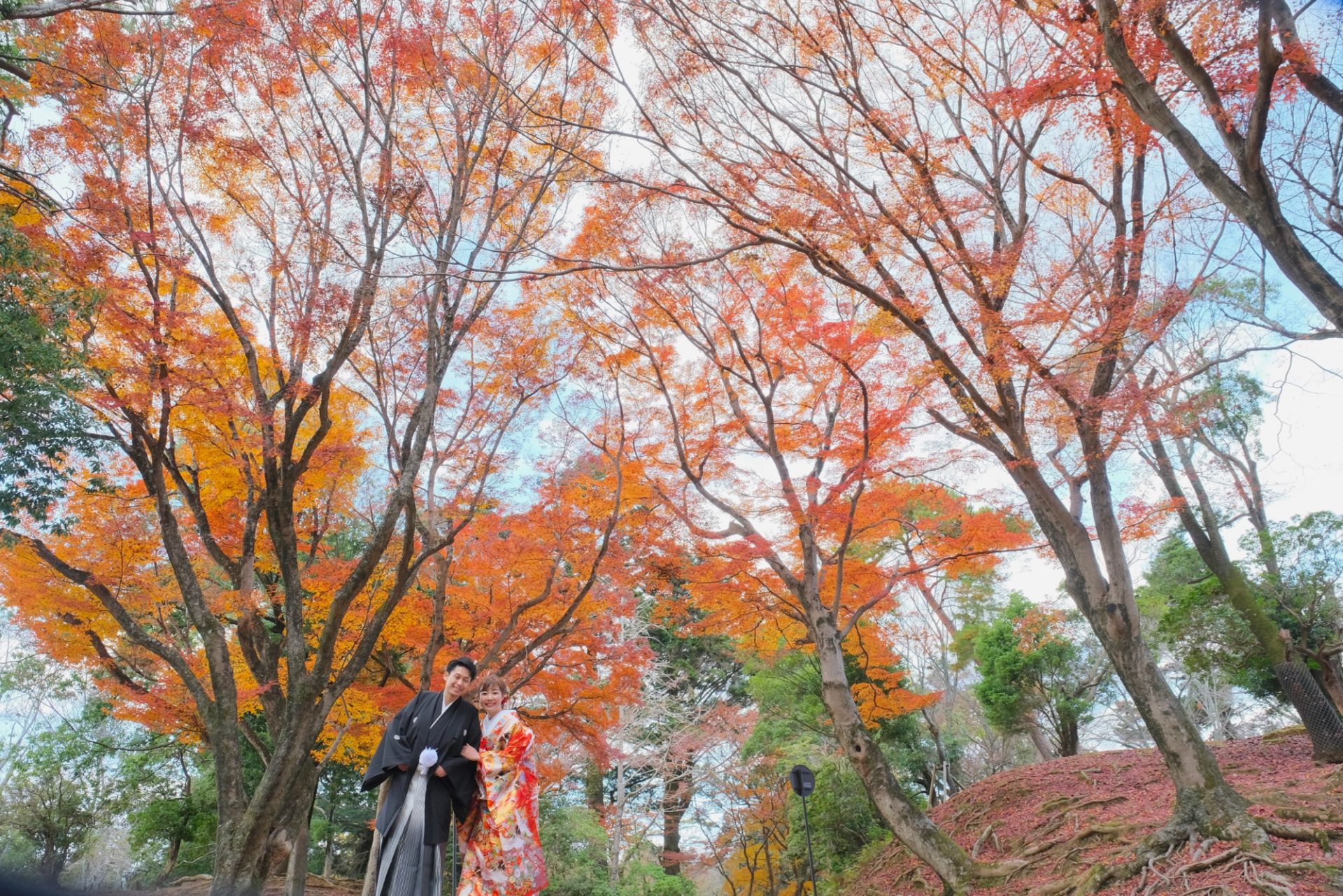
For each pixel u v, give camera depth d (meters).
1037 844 11.08
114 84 10.38
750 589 14.14
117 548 11.94
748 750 22.62
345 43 10.85
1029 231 10.80
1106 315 9.48
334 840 25.67
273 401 10.85
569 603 13.55
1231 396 15.10
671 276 12.59
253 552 12.09
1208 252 10.22
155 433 11.39
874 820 18.47
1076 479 10.76
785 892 21.75
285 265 10.88
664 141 9.05
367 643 10.40
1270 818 8.73
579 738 14.05
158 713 13.11
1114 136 9.14
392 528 10.45
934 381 11.57
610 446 14.31
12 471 8.52
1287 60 6.59
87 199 9.78
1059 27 8.44
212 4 9.97
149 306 10.30
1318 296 6.59
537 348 13.15
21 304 8.26
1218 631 14.52
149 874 21.75
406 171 11.37
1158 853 8.91
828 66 9.46
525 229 11.55
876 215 9.97
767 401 13.14
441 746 4.56
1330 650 13.27
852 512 12.25
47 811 20.17
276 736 11.23
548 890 19.70
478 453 13.08
